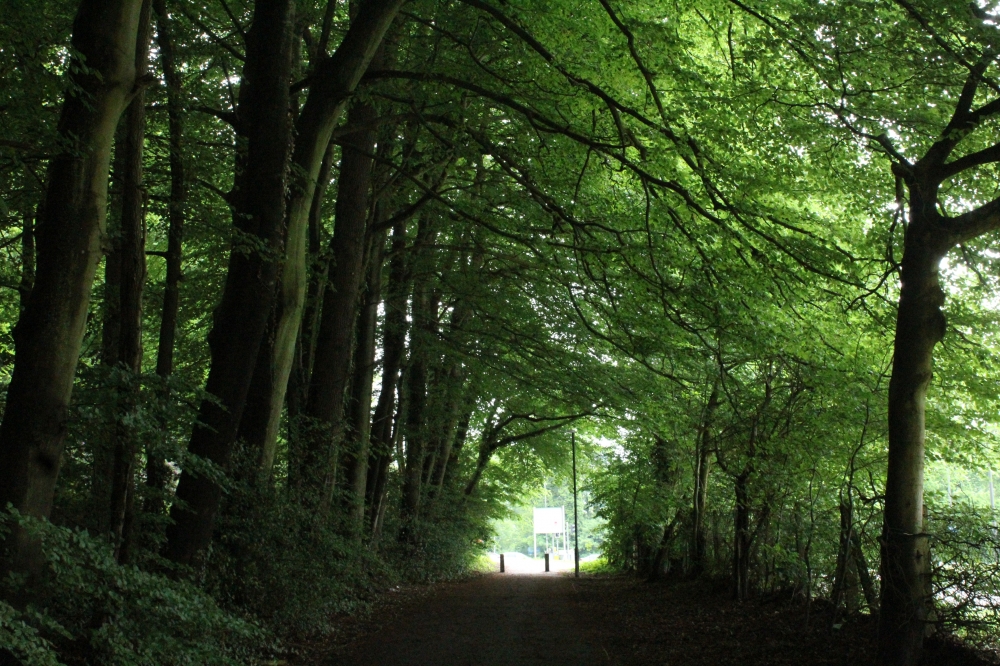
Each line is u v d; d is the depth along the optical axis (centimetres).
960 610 780
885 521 824
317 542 1209
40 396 630
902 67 1030
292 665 933
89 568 596
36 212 1131
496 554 7894
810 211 1359
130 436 686
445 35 1280
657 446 2192
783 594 1326
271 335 1123
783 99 1164
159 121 1259
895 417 832
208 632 746
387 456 2194
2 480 614
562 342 1984
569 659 1009
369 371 1922
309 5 1385
